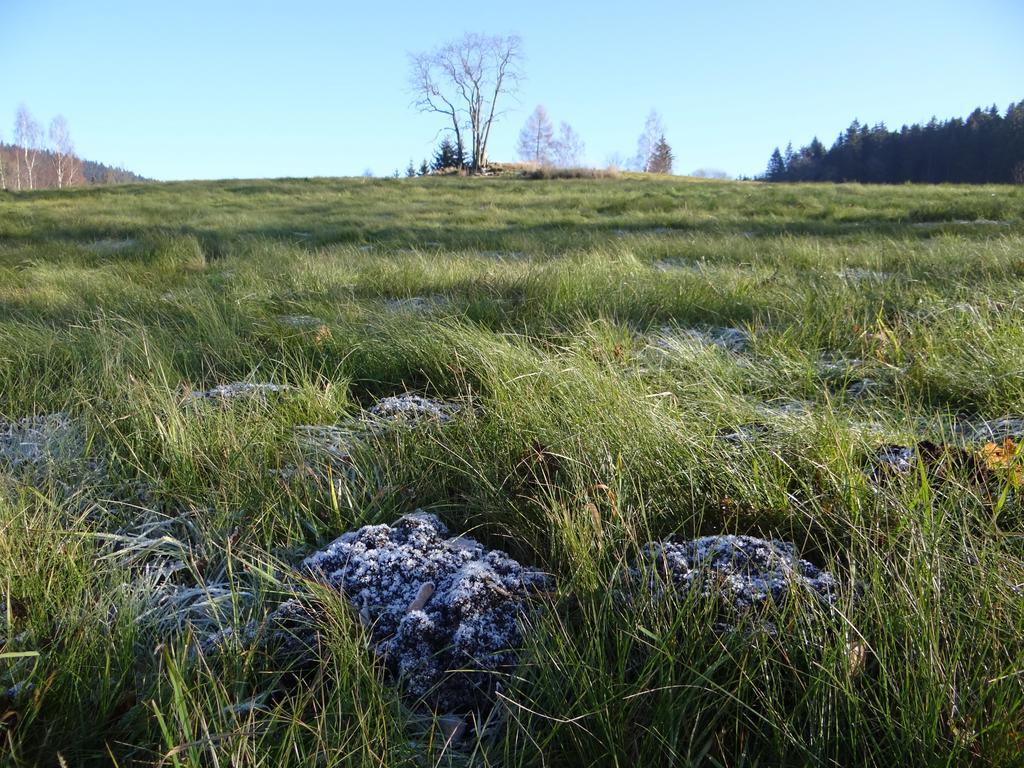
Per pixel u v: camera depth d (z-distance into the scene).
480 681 1.78
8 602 1.88
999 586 1.77
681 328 5.04
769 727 1.58
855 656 1.66
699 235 12.77
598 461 2.50
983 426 3.02
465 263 8.12
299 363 4.10
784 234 12.56
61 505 2.42
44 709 1.66
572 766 1.58
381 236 13.47
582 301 5.56
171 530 2.51
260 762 1.48
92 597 2.04
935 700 1.50
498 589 1.93
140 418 3.12
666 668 1.67
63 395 3.67
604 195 25.77
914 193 23.47
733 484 2.40
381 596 2.02
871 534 2.08
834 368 3.93
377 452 2.91
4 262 9.55
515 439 2.81
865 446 2.56
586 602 1.90
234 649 1.79
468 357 3.94
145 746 1.56
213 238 12.62
